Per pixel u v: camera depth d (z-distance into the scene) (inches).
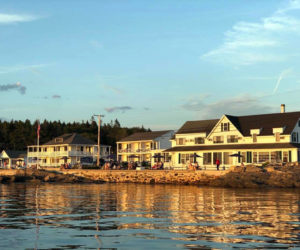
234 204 1211.9
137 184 2684.5
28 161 4694.9
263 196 1545.3
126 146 4185.5
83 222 834.8
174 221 850.1
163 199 1396.4
